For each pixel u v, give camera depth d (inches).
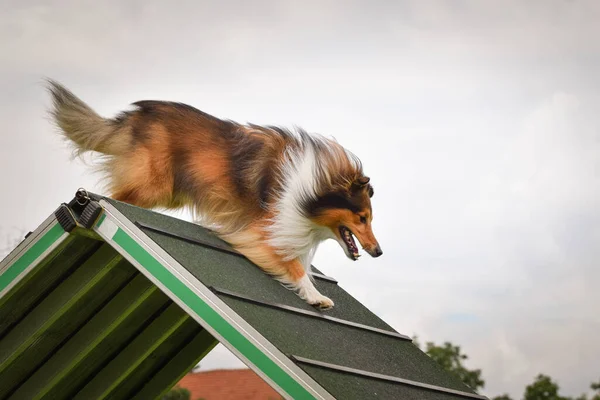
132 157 264.4
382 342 262.5
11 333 234.2
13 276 215.9
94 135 272.5
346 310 270.8
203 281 202.7
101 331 239.0
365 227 261.9
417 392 235.9
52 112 276.2
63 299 228.4
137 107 272.7
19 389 245.0
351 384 205.5
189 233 237.9
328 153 264.4
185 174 265.4
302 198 256.7
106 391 254.8
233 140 266.4
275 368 190.9
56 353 243.3
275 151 263.1
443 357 576.1
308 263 264.1
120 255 223.9
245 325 194.2
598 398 565.0
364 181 263.0
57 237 211.8
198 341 268.7
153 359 266.7
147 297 240.7
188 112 271.1
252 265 253.1
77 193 212.8
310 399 187.3
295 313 233.9
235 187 261.0
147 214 226.1
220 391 675.4
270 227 255.3
